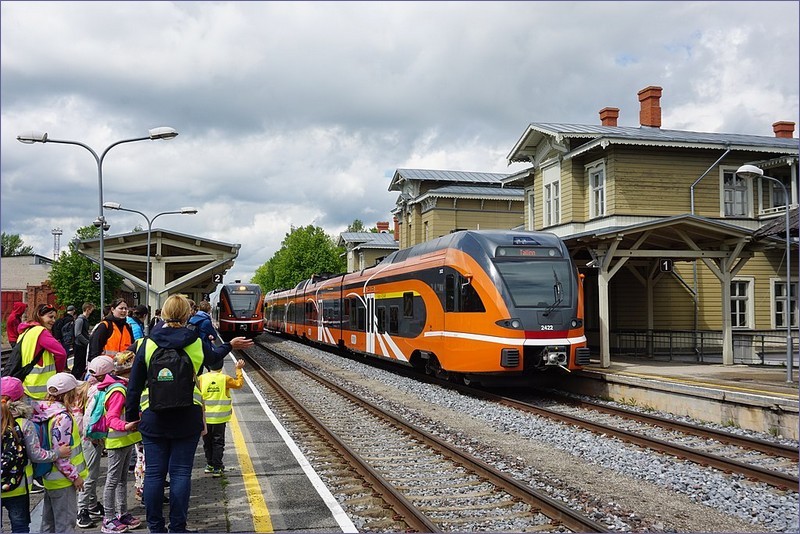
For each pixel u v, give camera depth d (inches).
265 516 257.3
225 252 1379.2
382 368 934.4
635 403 577.3
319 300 1274.6
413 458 371.6
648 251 713.0
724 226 679.7
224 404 315.9
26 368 303.3
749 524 264.8
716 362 766.5
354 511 274.5
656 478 331.0
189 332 219.3
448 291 642.2
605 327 698.8
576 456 383.2
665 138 930.1
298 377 806.5
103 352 347.3
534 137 1087.6
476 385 688.4
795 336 959.6
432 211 1747.0
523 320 577.6
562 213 1032.2
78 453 223.8
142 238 1342.3
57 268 1630.2
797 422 424.5
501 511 275.0
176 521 217.2
